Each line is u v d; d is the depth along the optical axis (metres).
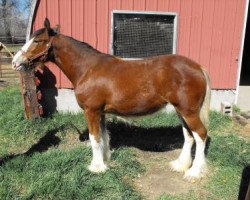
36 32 4.38
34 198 3.87
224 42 6.92
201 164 4.41
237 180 4.38
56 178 4.12
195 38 6.86
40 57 4.44
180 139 5.80
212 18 6.78
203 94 4.15
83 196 3.91
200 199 4.00
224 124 6.50
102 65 4.37
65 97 6.86
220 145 5.44
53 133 5.83
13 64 4.40
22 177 4.25
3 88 10.27
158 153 5.27
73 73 4.50
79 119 6.36
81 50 4.45
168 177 4.53
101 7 6.55
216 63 7.02
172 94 4.14
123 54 6.86
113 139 5.73
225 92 7.20
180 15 6.71
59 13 6.52
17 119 6.02
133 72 4.25
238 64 7.05
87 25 6.62
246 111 7.45
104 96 4.33
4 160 4.76
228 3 6.73
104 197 3.94
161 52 6.93
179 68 4.09
